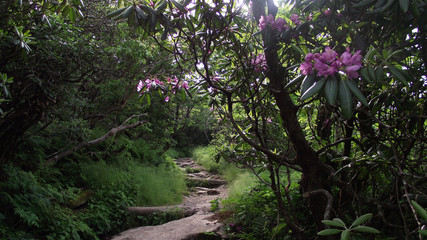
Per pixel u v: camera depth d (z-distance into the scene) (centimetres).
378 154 182
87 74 405
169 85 248
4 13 255
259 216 357
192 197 695
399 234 215
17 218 309
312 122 286
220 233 370
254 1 185
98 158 564
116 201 487
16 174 324
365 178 226
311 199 188
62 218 347
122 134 698
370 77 121
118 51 439
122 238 394
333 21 173
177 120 963
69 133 480
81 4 220
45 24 293
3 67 289
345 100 110
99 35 428
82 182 483
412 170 199
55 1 240
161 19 172
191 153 1301
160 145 886
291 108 186
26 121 303
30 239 292
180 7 167
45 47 302
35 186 337
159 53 529
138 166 677
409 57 201
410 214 203
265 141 212
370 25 158
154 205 562
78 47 350
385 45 186
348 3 160
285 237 286
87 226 381
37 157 412
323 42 189
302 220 302
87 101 509
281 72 188
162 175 714
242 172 773
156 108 844
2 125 296
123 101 579
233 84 250
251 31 205
